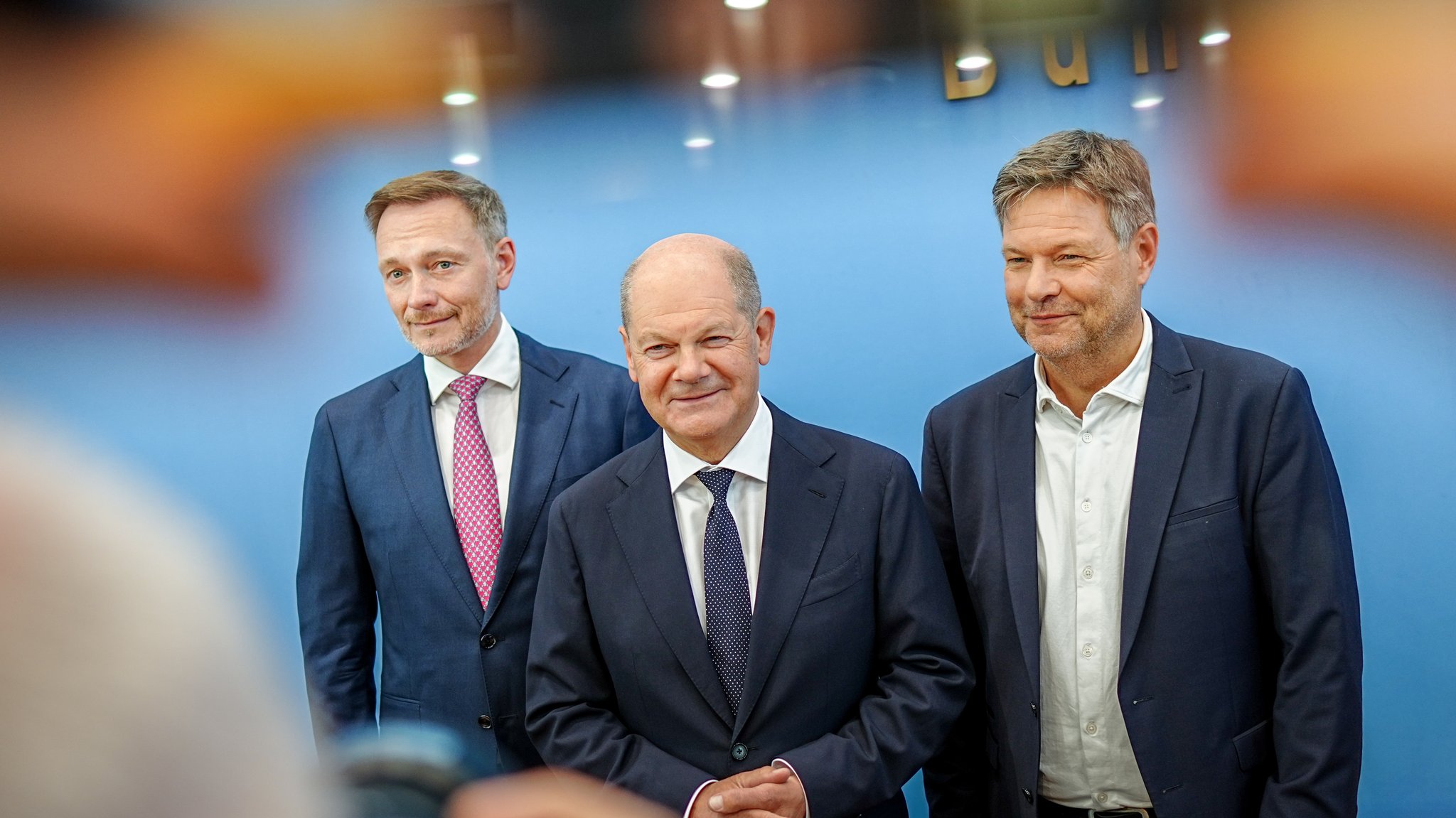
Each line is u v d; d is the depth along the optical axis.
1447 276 2.48
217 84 2.77
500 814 0.45
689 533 2.02
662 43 2.70
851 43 2.67
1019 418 2.08
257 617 0.29
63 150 2.77
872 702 1.95
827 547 1.97
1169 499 1.91
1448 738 2.54
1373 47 2.47
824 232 2.74
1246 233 2.57
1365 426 2.54
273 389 2.83
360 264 2.82
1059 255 1.89
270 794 0.27
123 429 2.82
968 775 2.20
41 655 0.24
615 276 2.79
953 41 2.65
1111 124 2.61
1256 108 2.54
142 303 2.82
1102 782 1.99
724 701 1.93
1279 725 1.89
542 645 2.03
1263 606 1.96
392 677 2.31
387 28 2.70
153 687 0.25
